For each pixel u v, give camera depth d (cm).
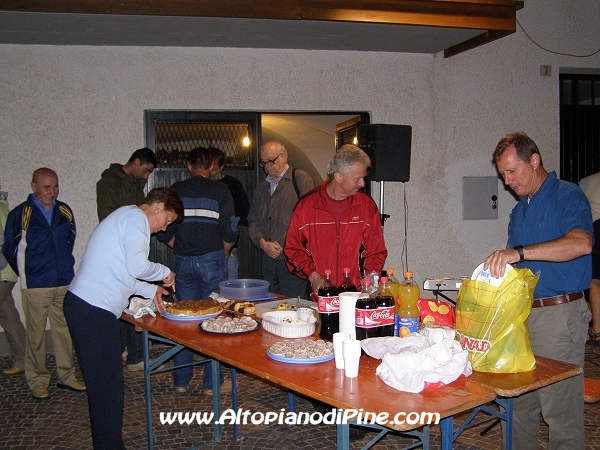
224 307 333
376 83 586
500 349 218
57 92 522
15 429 373
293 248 332
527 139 256
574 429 257
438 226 613
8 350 525
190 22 462
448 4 486
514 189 263
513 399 276
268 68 559
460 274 623
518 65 629
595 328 557
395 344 218
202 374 480
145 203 300
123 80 533
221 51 548
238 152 581
